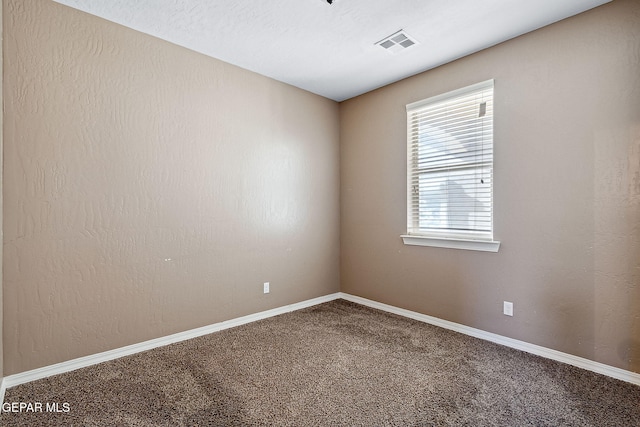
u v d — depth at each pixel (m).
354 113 3.73
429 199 3.06
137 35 2.38
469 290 2.74
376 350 2.44
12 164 1.90
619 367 2.02
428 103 3.01
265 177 3.20
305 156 3.56
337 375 2.06
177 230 2.60
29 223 1.96
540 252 2.34
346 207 3.85
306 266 3.58
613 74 2.02
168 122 2.54
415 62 2.88
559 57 2.23
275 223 3.29
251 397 1.82
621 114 1.99
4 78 1.86
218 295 2.86
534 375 2.06
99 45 2.21
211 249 2.81
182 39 2.51
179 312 2.62
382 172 3.44
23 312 1.95
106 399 1.80
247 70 3.04
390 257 3.37
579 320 2.17
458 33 2.40
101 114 2.22
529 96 2.38
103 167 2.23
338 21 2.26
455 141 2.85
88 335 2.19
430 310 3.03
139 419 1.63
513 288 2.48
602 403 1.76
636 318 1.96
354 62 2.88
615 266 2.03
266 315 3.21
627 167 1.98
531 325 2.39
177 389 1.90
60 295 2.08
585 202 2.13
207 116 2.77
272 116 3.25
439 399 1.80
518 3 2.04
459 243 2.77
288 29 2.37
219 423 1.60
